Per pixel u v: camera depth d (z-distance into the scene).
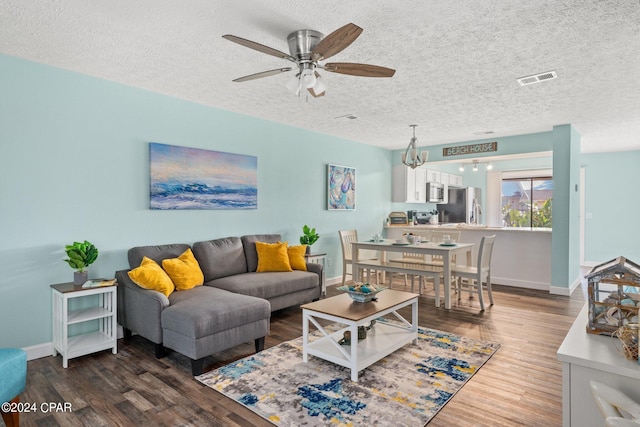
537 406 2.29
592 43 2.59
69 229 3.22
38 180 3.04
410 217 7.70
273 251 4.47
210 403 2.33
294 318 4.15
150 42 2.62
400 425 2.08
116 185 3.51
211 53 2.80
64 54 2.84
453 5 2.11
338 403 2.31
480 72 3.15
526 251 5.70
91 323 3.37
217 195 4.34
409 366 2.85
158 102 3.81
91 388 2.52
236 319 2.94
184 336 2.76
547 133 5.62
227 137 4.46
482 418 2.15
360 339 3.06
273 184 5.05
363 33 2.45
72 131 3.22
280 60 2.93
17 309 2.95
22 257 2.97
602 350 1.43
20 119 2.94
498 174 9.13
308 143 5.57
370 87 3.55
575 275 5.77
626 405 1.22
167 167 3.87
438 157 6.81
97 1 2.08
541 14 2.20
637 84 3.43
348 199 6.29
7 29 2.43
